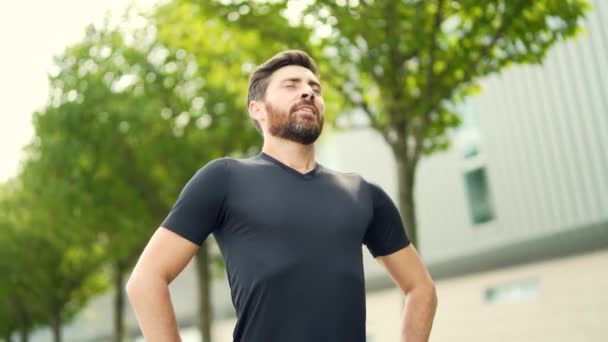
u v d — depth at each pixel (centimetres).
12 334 3077
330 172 246
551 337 1867
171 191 1356
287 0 696
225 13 729
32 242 2062
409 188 735
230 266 224
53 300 2297
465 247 1969
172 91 1306
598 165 1677
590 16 1672
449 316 2141
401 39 681
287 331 210
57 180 1307
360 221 232
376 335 2334
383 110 762
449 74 713
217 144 1334
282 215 221
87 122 1272
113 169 1309
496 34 679
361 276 224
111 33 1308
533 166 1816
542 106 1791
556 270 1869
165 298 218
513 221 1859
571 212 1734
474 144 1958
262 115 250
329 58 741
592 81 1680
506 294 1998
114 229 1401
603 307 1753
